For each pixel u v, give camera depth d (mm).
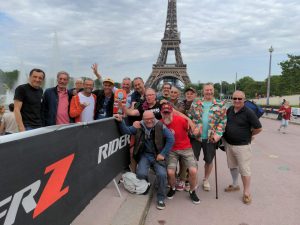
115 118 4773
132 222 3988
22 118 4750
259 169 7832
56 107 5250
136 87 6676
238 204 5180
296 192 5906
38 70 4738
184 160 5387
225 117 5551
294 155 9969
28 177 2285
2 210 1997
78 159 3305
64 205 2967
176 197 5496
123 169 5473
